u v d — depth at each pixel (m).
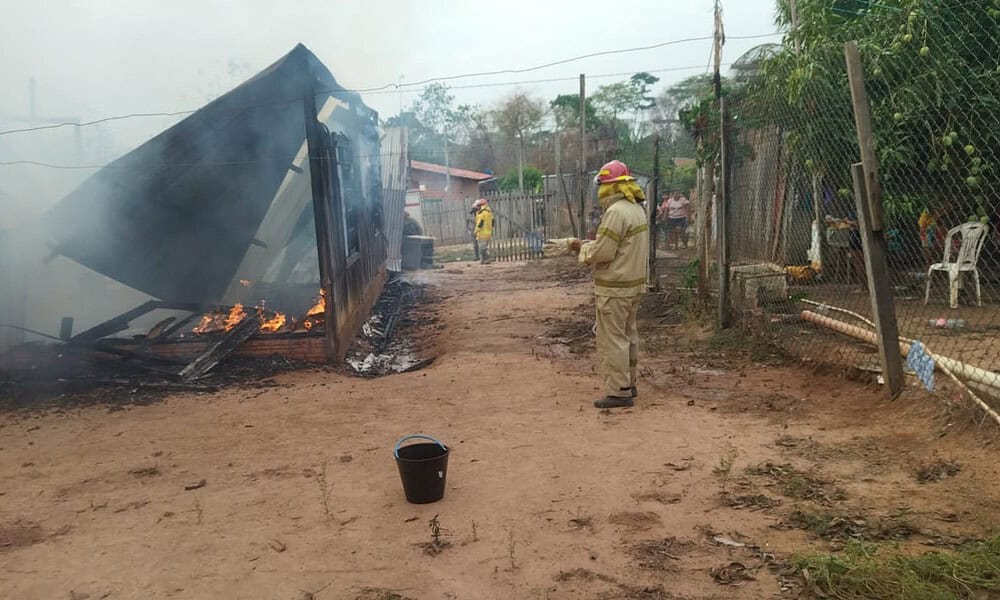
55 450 5.57
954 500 3.88
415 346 10.92
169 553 3.70
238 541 3.81
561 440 5.27
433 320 12.65
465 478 4.59
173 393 7.30
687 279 10.87
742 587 3.14
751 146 8.98
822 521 3.71
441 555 3.56
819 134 7.95
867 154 5.43
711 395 6.35
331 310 8.57
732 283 8.80
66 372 7.93
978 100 6.64
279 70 7.84
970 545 3.33
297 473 4.83
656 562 3.40
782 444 4.99
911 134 7.40
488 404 6.37
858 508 3.88
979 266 9.02
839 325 7.12
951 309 8.34
